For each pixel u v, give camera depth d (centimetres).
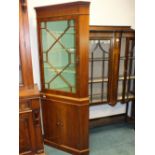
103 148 224
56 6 179
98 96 248
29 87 191
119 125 285
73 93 194
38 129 188
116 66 234
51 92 210
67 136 210
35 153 191
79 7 168
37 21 198
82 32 175
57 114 210
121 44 237
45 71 211
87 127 203
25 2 175
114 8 255
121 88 256
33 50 223
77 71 185
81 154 206
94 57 233
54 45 197
